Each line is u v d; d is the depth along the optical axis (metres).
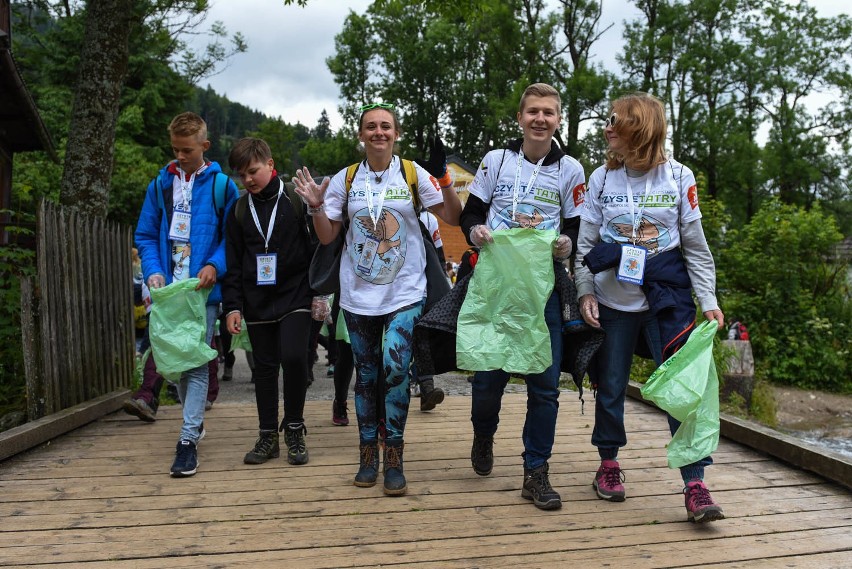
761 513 3.30
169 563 2.73
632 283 3.21
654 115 3.20
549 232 3.26
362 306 3.59
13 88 8.16
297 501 3.43
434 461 4.11
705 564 2.74
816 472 3.83
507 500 3.46
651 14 31.19
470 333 3.30
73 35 27.16
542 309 3.22
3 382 6.00
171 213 4.13
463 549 2.87
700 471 3.21
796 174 31.06
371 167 3.63
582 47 31.00
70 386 5.23
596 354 3.47
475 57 41.16
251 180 3.92
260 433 4.13
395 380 3.51
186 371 3.96
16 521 3.15
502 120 31.39
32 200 11.30
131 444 4.49
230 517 3.21
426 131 42.81
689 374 3.06
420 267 3.63
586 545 2.91
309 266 3.97
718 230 13.88
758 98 32.66
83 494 3.52
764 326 13.06
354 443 4.55
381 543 2.93
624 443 3.49
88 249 5.68
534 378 3.37
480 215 3.49
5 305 5.89
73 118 7.66
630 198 3.28
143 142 28.25
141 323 8.15
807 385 12.78
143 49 27.48
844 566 2.73
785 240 13.20
